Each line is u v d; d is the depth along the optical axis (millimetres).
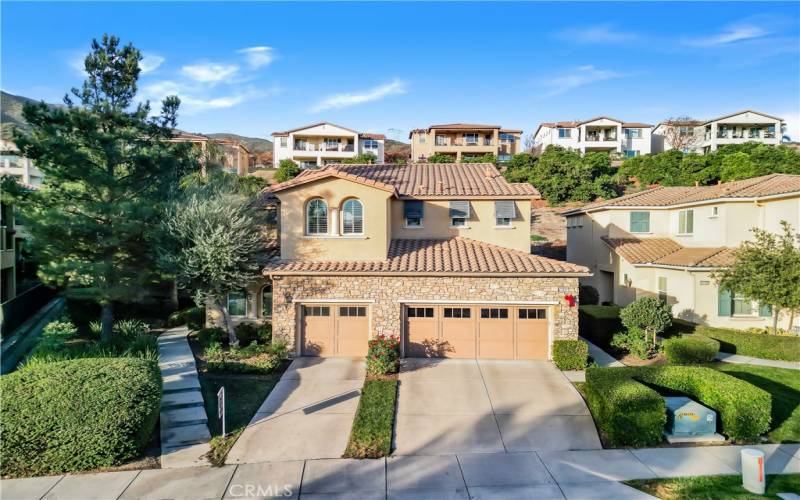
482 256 20484
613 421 12242
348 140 75000
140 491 10234
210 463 11469
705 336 20312
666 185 47938
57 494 10086
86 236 17953
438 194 23062
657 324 19141
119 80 19281
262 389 15891
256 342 19375
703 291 22531
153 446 12336
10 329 19859
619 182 49875
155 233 18250
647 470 11008
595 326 22000
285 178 52969
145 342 18391
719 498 9734
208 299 19219
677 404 12984
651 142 73938
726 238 23328
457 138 69062
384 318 19219
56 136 16938
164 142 20172
